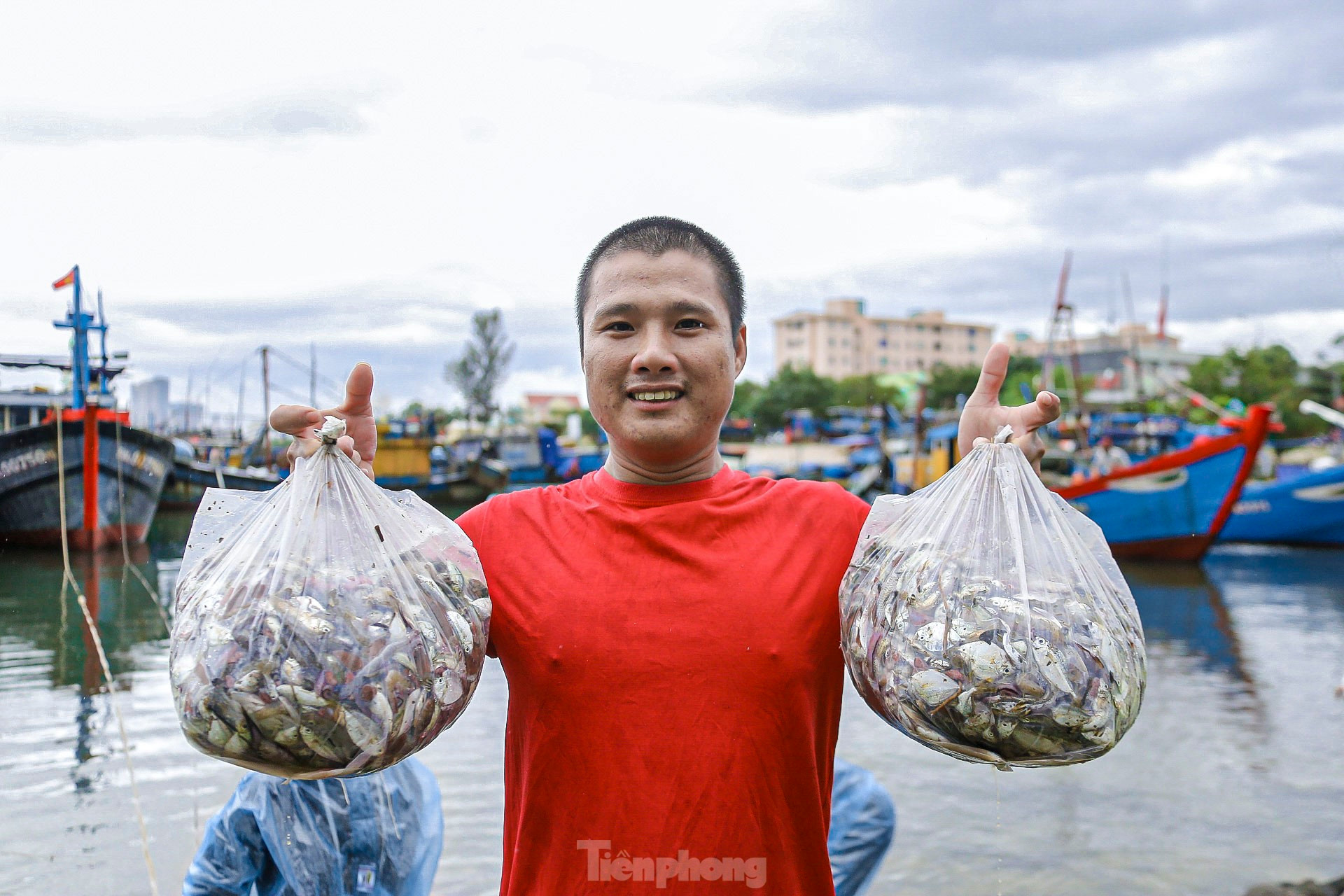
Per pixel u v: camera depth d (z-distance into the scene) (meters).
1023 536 1.82
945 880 4.85
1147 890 4.78
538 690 1.83
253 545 1.79
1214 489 18.91
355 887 2.56
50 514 18.58
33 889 4.61
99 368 19.39
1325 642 11.04
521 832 1.83
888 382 69.94
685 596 1.85
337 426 1.86
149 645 10.41
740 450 38.69
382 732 1.67
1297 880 4.87
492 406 56.72
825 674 1.91
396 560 1.79
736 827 1.75
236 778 6.12
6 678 8.80
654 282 1.95
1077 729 1.66
